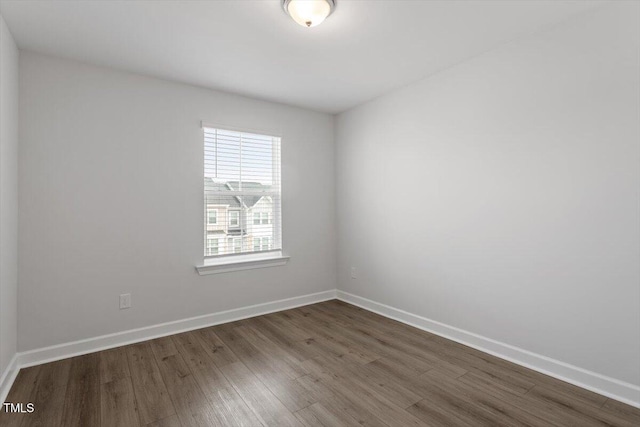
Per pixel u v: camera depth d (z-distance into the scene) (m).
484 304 2.61
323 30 2.20
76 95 2.58
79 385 2.12
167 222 2.97
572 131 2.10
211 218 3.25
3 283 2.02
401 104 3.25
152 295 2.90
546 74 2.21
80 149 2.59
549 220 2.22
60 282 2.51
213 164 3.24
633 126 1.87
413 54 2.56
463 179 2.73
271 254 3.65
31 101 2.41
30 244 2.40
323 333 3.00
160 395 2.02
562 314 2.17
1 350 1.98
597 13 1.98
